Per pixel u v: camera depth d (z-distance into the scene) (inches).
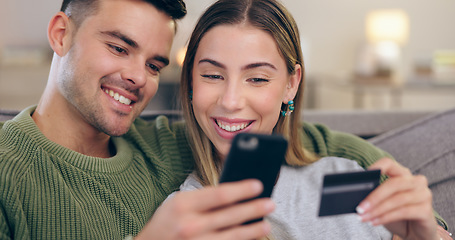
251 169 25.3
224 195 23.7
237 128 40.9
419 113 62.8
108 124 44.3
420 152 51.6
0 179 37.9
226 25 40.2
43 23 190.5
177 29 47.8
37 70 169.6
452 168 49.2
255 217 24.7
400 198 30.0
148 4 43.5
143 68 44.1
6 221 37.7
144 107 46.5
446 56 156.6
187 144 49.2
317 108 202.4
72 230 39.1
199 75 41.3
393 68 167.2
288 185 43.9
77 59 43.5
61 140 45.2
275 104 41.6
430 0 202.5
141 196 43.4
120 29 42.6
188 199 24.0
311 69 202.4
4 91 183.8
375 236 41.2
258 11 40.6
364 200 29.3
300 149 46.6
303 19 200.4
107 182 42.2
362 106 200.7
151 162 46.8
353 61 202.8
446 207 47.9
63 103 44.8
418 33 203.6
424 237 32.2
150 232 24.9
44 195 39.3
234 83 39.9
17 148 40.6
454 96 202.5
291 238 40.8
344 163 46.5
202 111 41.3
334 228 41.2
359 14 201.8
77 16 43.9
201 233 23.9
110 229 40.8
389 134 55.8
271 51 40.6
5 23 188.5
